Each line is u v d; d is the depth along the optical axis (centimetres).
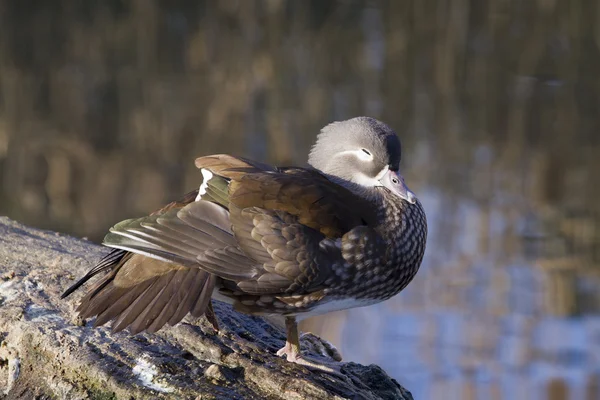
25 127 1670
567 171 1576
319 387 633
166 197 1455
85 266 773
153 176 1520
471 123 1756
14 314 686
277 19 2120
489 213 1420
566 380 1052
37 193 1451
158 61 1953
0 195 1438
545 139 1697
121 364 642
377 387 687
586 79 1922
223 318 728
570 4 2133
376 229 687
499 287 1216
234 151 1605
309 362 679
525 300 1195
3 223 870
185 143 1634
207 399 611
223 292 663
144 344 665
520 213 1423
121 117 1720
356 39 2070
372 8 2167
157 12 2089
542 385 1041
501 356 1091
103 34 2017
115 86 1839
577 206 1446
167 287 620
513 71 1961
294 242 639
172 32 2052
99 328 676
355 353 1092
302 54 2003
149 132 1666
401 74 1944
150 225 623
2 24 2019
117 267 642
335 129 744
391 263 683
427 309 1184
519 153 1641
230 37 2052
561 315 1172
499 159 1614
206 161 689
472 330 1137
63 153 1582
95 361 641
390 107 1800
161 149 1609
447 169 1573
